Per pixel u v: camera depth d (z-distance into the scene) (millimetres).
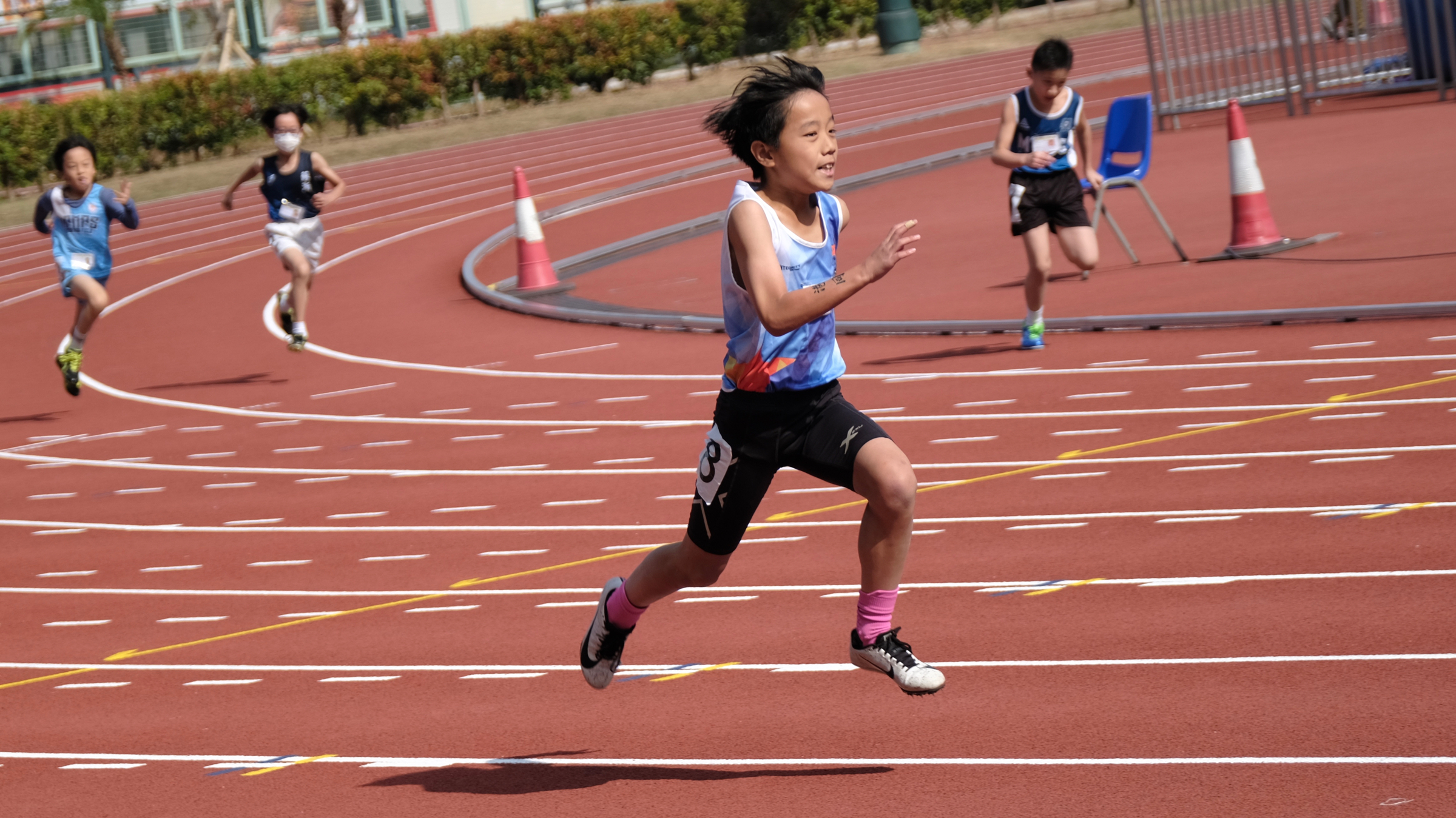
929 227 28516
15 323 31891
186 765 8477
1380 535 10102
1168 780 6852
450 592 11539
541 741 8266
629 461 15195
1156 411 14305
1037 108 17094
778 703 8445
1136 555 10367
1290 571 9656
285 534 13938
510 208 42062
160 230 47281
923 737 7715
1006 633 9156
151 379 23828
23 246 47688
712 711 8438
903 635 9344
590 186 44750
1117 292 20344
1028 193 17438
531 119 67500
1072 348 17594
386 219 43188
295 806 7664
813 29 79562
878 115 54125
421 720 8812
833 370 7020
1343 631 8531
